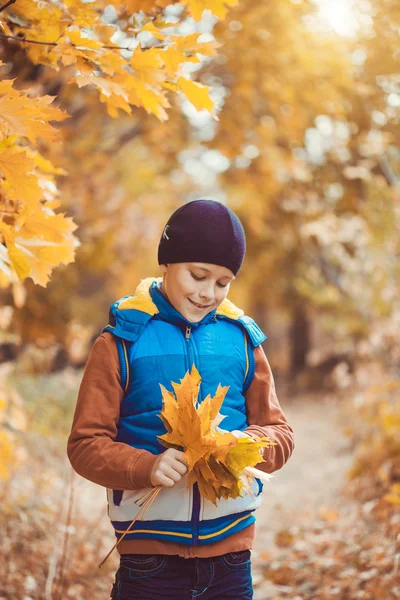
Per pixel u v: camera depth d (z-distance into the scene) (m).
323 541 5.02
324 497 6.84
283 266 16.23
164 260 2.18
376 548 4.45
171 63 2.27
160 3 2.55
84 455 2.05
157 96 2.32
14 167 2.01
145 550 2.08
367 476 6.41
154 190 13.08
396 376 7.68
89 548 4.35
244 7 6.96
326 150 8.99
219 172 9.67
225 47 7.30
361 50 6.54
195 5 2.53
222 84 7.86
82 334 10.36
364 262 8.84
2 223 2.20
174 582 2.10
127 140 9.18
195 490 2.09
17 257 2.18
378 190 7.28
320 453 9.42
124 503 2.12
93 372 2.15
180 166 9.71
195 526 2.09
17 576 3.71
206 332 2.24
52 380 9.59
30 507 4.55
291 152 9.10
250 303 22.30
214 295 2.17
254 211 11.00
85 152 8.88
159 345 2.17
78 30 2.20
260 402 2.31
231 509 2.13
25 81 4.22
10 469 4.79
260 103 8.41
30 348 9.48
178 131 8.65
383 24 5.81
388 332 7.57
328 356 18.95
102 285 18.14
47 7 2.34
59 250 2.23
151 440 2.11
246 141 8.41
